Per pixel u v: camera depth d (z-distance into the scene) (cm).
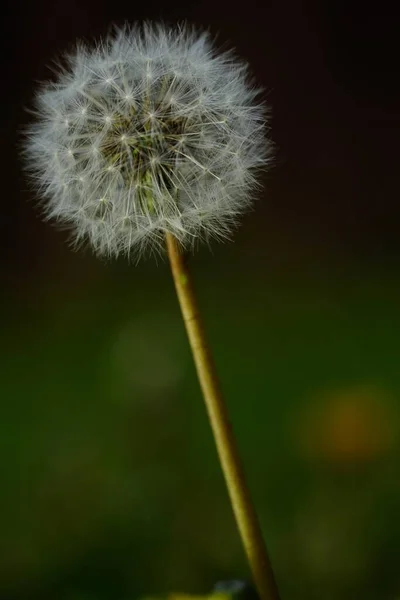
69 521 51
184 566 47
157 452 56
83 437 58
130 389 60
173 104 32
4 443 61
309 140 110
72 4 111
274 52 112
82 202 32
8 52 112
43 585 47
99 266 96
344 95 112
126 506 51
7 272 102
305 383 67
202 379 30
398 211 106
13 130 111
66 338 84
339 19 113
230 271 97
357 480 50
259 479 53
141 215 32
